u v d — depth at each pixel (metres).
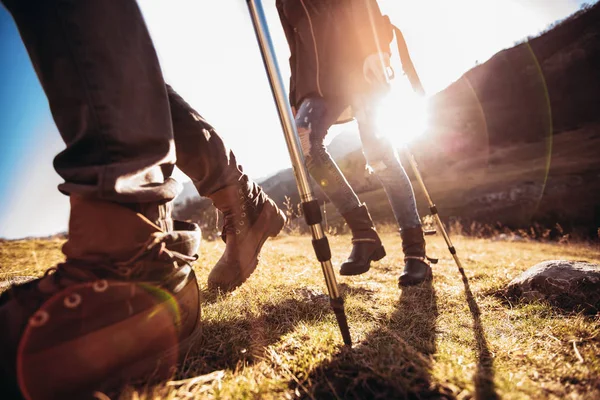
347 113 2.20
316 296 1.66
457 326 1.36
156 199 0.89
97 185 0.79
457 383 0.84
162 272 0.87
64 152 0.84
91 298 0.75
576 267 1.70
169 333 0.88
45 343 0.70
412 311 1.53
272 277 2.01
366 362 0.93
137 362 0.81
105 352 0.75
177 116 1.23
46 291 0.77
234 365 0.96
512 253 5.41
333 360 0.97
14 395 0.70
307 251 3.60
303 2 1.88
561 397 0.78
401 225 2.15
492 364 0.99
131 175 0.84
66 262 0.81
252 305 1.46
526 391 0.80
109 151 0.83
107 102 0.83
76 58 0.82
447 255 4.10
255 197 1.51
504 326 1.34
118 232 0.81
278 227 1.61
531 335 1.22
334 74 1.87
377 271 2.56
